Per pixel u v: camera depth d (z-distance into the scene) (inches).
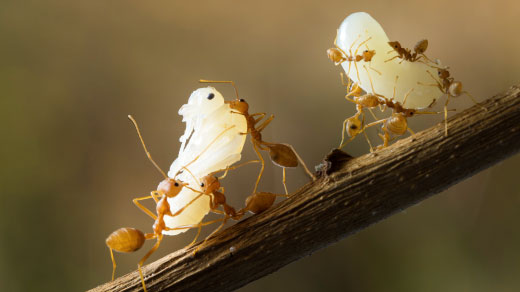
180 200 4.8
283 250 4.6
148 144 9.8
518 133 4.6
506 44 9.8
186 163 4.8
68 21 10.4
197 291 4.6
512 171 8.1
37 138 9.5
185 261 4.6
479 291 7.9
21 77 9.9
